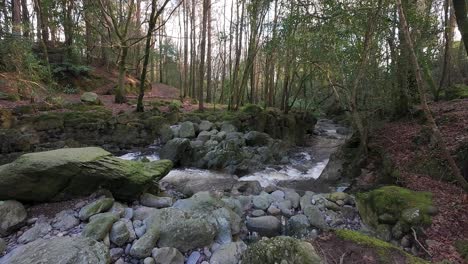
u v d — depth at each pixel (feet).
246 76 38.83
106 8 33.45
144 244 9.74
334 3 16.42
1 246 9.53
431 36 20.02
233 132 29.14
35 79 28.02
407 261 8.59
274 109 40.83
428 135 17.29
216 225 11.46
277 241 9.04
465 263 8.73
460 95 26.99
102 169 12.96
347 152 21.57
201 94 36.29
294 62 25.85
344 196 14.97
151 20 27.53
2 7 35.40
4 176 11.52
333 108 56.24
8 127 22.08
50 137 23.82
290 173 24.57
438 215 10.87
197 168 24.14
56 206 12.04
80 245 8.81
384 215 11.86
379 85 21.84
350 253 9.09
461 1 16.10
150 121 28.71
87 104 31.27
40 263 7.92
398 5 10.75
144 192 14.49
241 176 23.30
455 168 11.21
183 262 9.86
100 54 54.39
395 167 16.16
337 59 19.29
